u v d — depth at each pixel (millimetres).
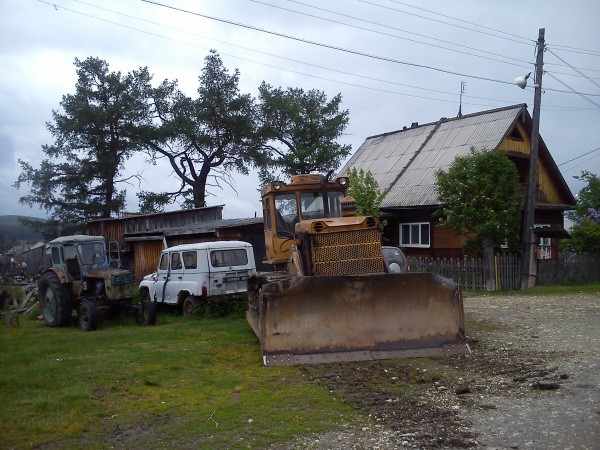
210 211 27625
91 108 32312
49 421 6398
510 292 17672
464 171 18359
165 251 15219
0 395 7441
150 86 34875
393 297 8672
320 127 34312
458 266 19016
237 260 14094
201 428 6020
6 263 31000
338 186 11375
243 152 35312
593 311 12969
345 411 6395
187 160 36312
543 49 19156
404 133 29469
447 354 8586
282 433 5797
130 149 33906
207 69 34750
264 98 34531
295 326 8484
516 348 9047
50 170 33344
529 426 5676
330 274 9102
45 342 11352
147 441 5750
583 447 5109
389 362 8297
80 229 33344
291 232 10961
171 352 9680
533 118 19312
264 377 7801
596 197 33625
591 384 6879
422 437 5543
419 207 22234
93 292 14828
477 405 6402
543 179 25141
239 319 13242
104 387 7676
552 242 25078
